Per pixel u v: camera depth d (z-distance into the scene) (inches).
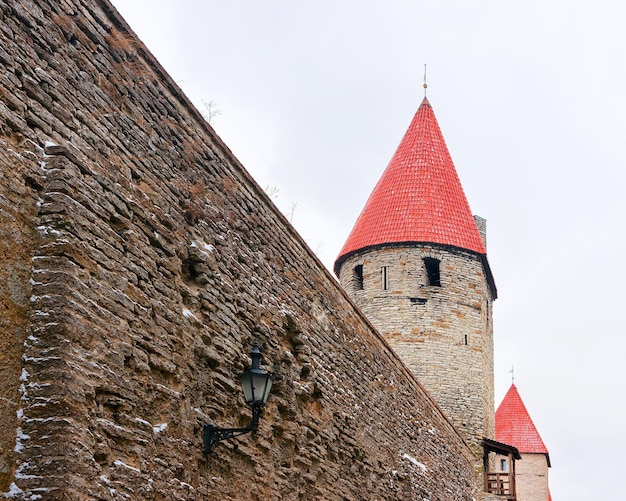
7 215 288.5
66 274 298.2
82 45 338.0
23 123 300.2
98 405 309.4
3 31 293.9
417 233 1483.8
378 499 670.5
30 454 278.5
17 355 285.6
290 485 481.1
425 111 1628.9
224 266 432.8
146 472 330.3
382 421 707.4
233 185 457.7
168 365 360.2
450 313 1471.5
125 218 345.4
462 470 1049.5
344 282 1553.9
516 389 2443.4
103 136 341.7
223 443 404.5
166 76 398.3
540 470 2288.4
